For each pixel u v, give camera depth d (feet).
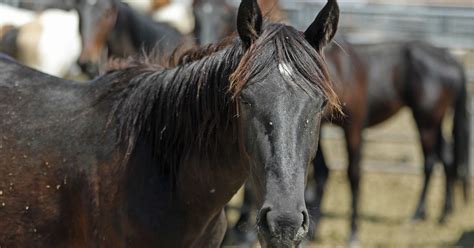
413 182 57.31
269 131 16.48
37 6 69.46
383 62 48.75
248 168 17.76
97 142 20.31
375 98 48.21
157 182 19.65
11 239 20.75
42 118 21.11
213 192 19.63
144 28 44.34
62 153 20.42
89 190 19.99
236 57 18.31
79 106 21.15
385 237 45.14
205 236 20.54
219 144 19.15
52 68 59.00
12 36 58.18
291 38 17.22
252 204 41.91
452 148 49.73
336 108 18.22
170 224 19.52
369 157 61.16
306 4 61.26
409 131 67.72
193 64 19.81
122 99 20.68
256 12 17.83
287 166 16.24
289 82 16.70
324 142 64.54
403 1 120.16
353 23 70.23
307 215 16.15
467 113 49.47
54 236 20.57
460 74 49.42
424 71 48.91
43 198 20.40
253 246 42.29
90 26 50.90
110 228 19.81
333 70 41.83
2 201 20.66
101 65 48.67
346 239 43.98
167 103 19.79
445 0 122.62
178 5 76.59
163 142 19.75
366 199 52.75
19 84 22.16
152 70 21.15
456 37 66.33
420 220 48.80
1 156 20.84
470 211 52.03
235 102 18.01
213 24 48.55
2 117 21.39
